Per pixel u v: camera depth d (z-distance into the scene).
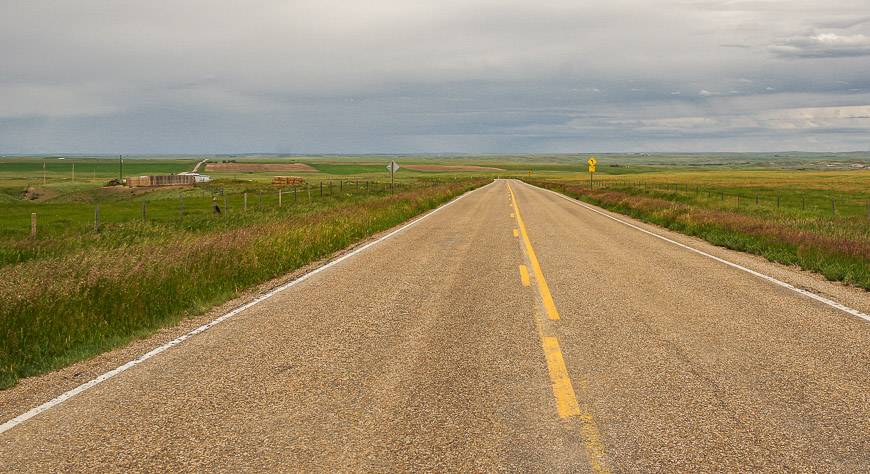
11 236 20.50
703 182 91.88
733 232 18.69
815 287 10.22
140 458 3.98
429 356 6.25
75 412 4.81
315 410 4.79
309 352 6.43
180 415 4.71
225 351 6.51
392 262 13.16
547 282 10.62
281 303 9.03
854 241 14.48
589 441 4.19
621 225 22.66
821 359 6.09
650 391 5.18
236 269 11.12
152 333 7.39
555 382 5.41
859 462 3.88
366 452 4.05
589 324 7.60
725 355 6.24
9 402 5.12
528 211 30.36
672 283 10.54
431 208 33.34
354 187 67.38
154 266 10.43
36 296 8.27
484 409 4.78
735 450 4.05
